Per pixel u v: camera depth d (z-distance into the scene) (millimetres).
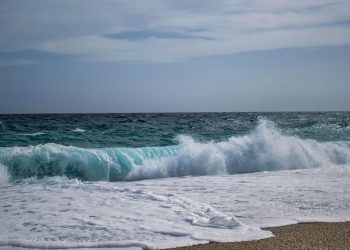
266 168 12367
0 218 5902
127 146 17656
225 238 5066
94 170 11070
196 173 11648
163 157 12070
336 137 23906
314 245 4785
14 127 29500
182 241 4941
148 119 52719
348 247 4711
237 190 8484
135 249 4688
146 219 5938
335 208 6863
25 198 7270
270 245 4785
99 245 4770
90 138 20453
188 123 40594
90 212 6297
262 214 6414
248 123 41156
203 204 6957
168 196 7719
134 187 8898
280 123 40906
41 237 5078
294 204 7141
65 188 8281
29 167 10617
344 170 11945
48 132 23406
